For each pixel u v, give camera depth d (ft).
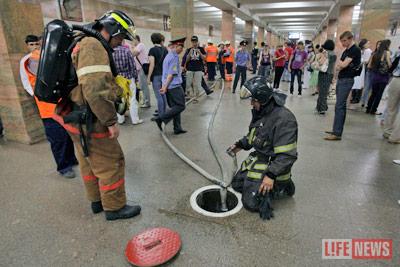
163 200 8.58
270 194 7.99
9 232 7.14
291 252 6.42
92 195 7.69
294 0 42.73
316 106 21.21
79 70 5.77
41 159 11.68
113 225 7.41
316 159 11.66
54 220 7.62
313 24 82.94
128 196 8.81
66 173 10.11
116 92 6.40
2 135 14.43
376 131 15.67
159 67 15.88
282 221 7.54
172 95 14.10
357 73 13.03
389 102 13.99
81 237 6.95
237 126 16.60
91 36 6.15
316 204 8.36
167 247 6.46
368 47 22.26
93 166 6.98
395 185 9.48
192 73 24.35
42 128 13.92
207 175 9.95
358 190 9.15
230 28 48.11
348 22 40.60
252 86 7.23
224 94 28.12
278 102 7.23
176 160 11.58
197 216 7.79
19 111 12.96
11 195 8.87
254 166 8.02
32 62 9.85
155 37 15.85
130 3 47.83
